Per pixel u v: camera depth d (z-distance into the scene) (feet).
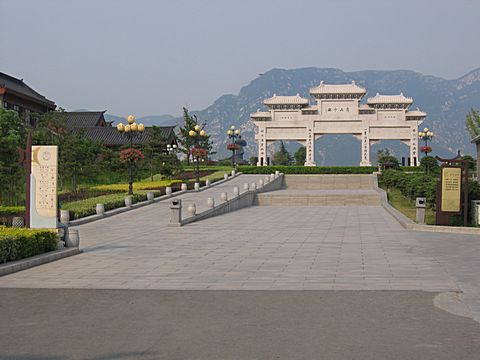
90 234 69.00
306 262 45.98
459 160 72.74
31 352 22.68
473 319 27.35
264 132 234.99
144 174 181.06
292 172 205.16
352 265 44.29
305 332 25.20
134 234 68.95
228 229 75.15
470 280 37.50
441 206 73.20
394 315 28.17
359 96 230.48
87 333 25.36
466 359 21.40
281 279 38.34
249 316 28.19
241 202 120.88
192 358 21.68
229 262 46.21
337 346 23.07
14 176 99.60
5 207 82.89
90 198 107.45
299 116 232.94
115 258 48.91
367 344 23.32
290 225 81.15
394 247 55.57
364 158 229.86
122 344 23.63
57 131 147.33
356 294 33.27
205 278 38.88
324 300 31.71
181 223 79.61
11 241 43.50
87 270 42.60
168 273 41.01
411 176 125.29
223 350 22.65
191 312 29.12
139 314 28.78
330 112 231.91
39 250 47.96
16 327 26.53
